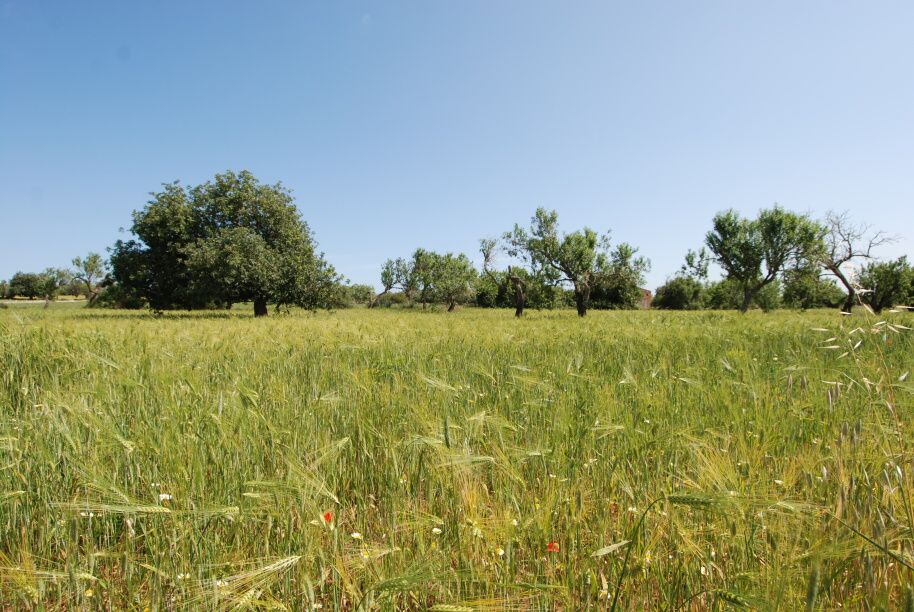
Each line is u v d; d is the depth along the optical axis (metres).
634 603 2.06
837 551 1.71
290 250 31.89
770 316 19.44
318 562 2.22
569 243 31.17
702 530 2.26
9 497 2.59
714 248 39.25
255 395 4.01
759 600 1.62
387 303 72.31
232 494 2.78
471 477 2.83
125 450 2.94
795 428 3.57
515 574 2.23
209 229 30.66
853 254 29.36
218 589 1.94
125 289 30.70
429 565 1.81
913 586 1.68
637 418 3.95
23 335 7.39
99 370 5.31
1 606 2.06
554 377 5.37
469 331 11.58
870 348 6.20
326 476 2.96
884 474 2.33
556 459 3.12
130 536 2.41
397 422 3.88
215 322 16.38
